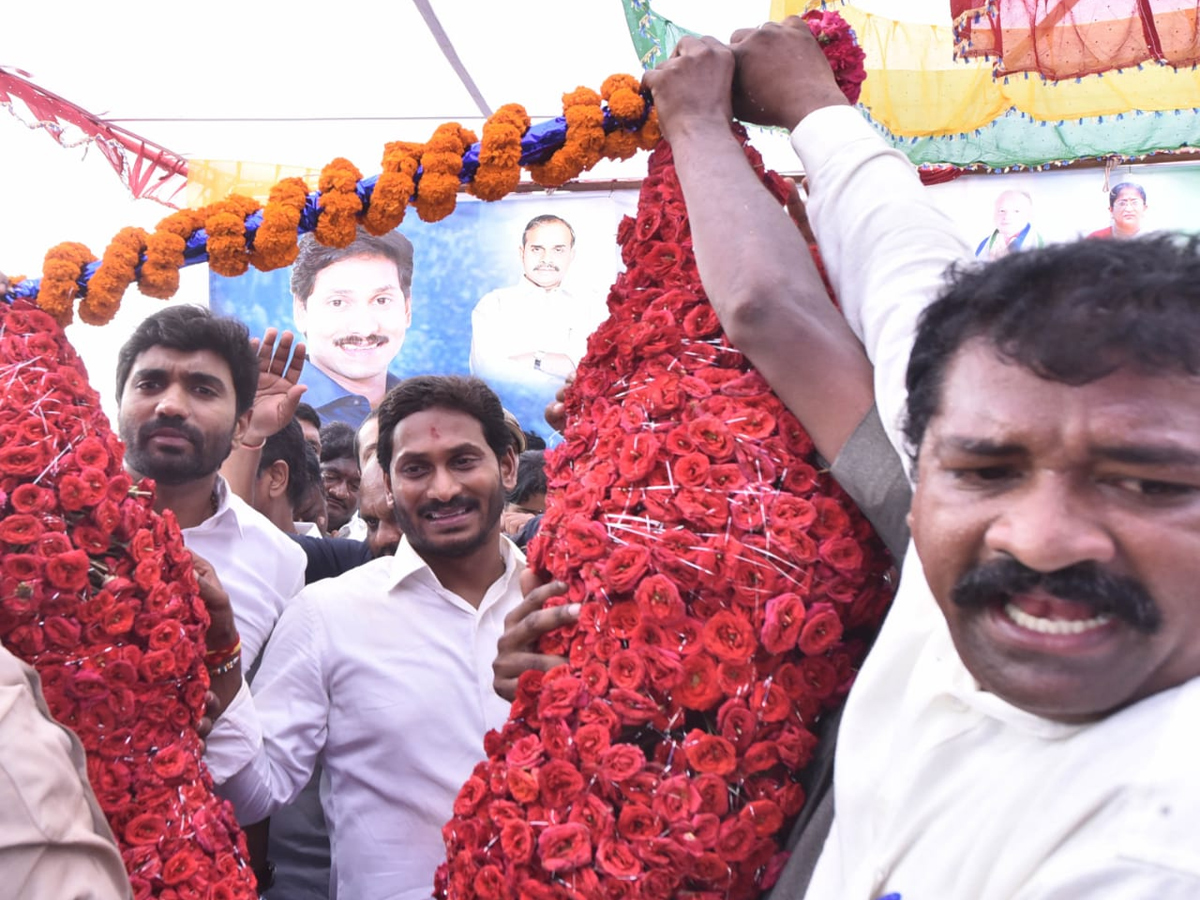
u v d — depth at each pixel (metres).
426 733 1.97
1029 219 3.96
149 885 1.35
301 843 2.30
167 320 2.21
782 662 1.14
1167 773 0.69
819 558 1.16
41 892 1.08
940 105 1.78
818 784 1.13
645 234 1.39
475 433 2.10
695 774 1.11
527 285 4.91
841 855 0.96
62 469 1.44
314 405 4.95
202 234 1.55
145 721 1.42
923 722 0.89
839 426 1.18
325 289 4.92
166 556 1.53
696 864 1.08
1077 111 1.75
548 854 1.10
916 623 0.96
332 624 2.07
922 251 1.19
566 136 1.47
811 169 1.34
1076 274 0.72
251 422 2.77
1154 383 0.69
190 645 1.48
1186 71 1.72
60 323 1.58
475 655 2.04
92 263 1.58
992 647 0.75
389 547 2.77
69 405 1.50
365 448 2.85
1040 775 0.77
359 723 2.00
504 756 1.24
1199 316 0.69
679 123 1.38
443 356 4.94
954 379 0.77
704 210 1.29
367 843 1.95
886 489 1.12
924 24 1.79
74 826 1.13
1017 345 0.72
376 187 1.45
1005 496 0.74
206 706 1.68
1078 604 0.72
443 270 4.93
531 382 4.90
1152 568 0.70
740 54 1.44
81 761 1.22
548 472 1.40
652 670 1.13
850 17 1.80
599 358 1.37
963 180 3.99
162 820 1.39
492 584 2.13
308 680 2.03
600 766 1.12
